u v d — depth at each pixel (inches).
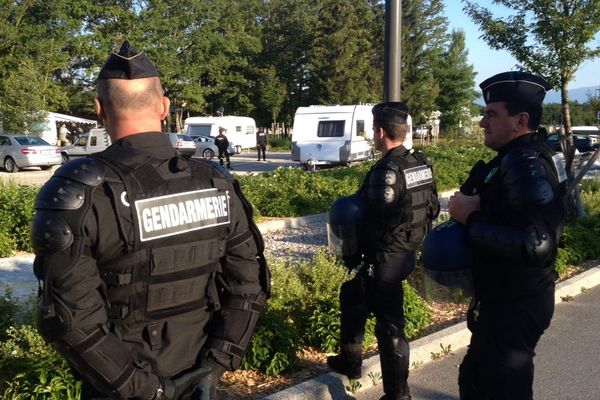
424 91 2089.1
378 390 173.8
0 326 174.1
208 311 81.9
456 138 1120.2
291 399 157.9
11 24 1368.1
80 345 67.8
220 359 79.4
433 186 154.9
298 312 202.1
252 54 2114.9
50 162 1040.2
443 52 2311.8
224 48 1916.8
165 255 74.3
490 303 108.1
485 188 107.4
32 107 1222.3
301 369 178.7
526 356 106.6
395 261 146.0
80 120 1534.2
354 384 169.0
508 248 99.5
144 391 71.7
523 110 108.2
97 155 74.5
